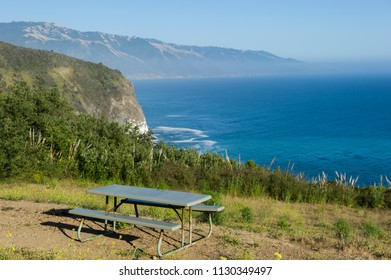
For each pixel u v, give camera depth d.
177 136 98.06
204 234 8.66
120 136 24.72
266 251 7.80
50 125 21.19
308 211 15.69
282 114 146.75
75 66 121.50
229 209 13.20
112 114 118.25
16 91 23.30
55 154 20.41
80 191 15.71
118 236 8.33
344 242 9.06
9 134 18.80
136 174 20.14
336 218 14.32
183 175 20.34
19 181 17.34
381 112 149.25
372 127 111.62
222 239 8.35
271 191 19.31
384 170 61.66
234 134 100.25
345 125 116.31
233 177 19.62
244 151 78.38
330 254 8.00
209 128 112.00
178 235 8.52
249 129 109.31
